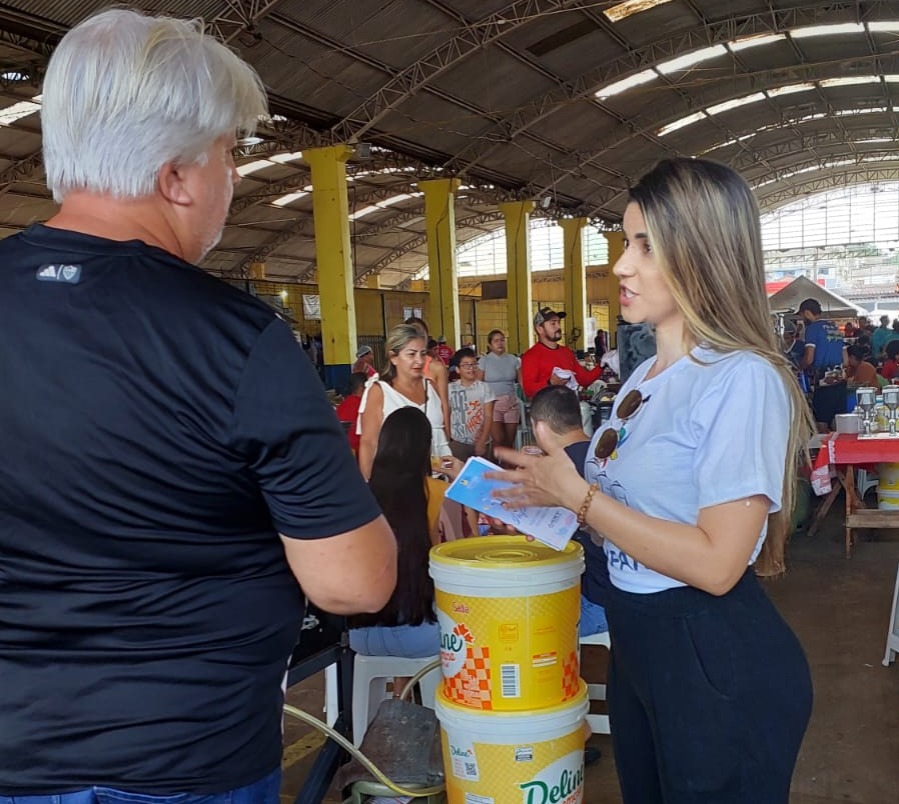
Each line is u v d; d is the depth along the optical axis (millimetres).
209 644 959
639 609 1358
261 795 1028
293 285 17062
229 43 10414
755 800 1317
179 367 898
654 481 1306
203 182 1021
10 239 1007
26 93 14016
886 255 35562
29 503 928
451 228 17641
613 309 26906
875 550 5355
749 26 15195
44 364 911
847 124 24828
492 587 1724
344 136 13797
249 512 958
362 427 4082
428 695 2547
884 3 14469
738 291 1298
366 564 983
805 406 1345
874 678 3387
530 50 14289
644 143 21984
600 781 2668
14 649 947
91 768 920
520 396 8500
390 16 11594
